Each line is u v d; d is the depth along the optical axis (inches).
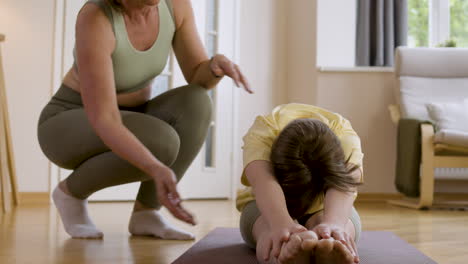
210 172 156.5
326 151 49.0
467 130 141.9
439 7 187.0
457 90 153.6
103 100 55.7
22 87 134.0
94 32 61.1
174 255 59.4
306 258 40.6
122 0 63.7
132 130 64.9
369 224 95.9
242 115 167.0
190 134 71.3
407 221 102.3
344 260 40.1
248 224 57.4
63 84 73.3
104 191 138.7
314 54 166.2
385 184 162.4
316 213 53.6
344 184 49.5
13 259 55.7
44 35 135.3
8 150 125.3
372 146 162.7
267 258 43.7
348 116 163.2
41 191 133.7
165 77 147.9
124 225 87.8
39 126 72.4
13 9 134.1
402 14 172.4
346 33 167.0
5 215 102.5
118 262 54.8
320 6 165.8
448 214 118.4
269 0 173.9
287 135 49.4
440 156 132.0
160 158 66.6
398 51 156.2
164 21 69.0
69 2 137.0
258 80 170.9
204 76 71.2
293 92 174.7
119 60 65.4
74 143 68.4
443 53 156.6
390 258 58.1
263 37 172.4
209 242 67.2
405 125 140.2
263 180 49.4
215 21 159.9
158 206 74.8
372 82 163.2
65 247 63.7
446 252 64.9
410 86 153.7
